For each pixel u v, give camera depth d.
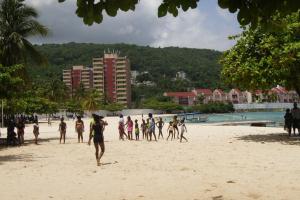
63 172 15.29
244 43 25.30
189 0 4.70
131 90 195.50
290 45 22.42
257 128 38.66
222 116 102.25
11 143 28.38
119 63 173.00
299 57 22.84
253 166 15.38
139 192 11.30
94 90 139.12
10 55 32.50
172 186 12.02
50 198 10.86
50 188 12.23
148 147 24.16
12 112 33.53
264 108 143.75
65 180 13.55
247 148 21.56
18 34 32.06
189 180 12.89
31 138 35.25
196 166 15.84
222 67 27.00
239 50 25.69
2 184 13.08
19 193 11.59
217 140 27.14
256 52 24.95
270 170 14.34
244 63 24.84
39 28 33.34
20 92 31.28
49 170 15.90
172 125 30.45
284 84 25.70
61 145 27.14
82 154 21.38
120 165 16.73
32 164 17.86
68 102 129.00
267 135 29.25
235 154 19.25
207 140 27.55
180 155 19.66
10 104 30.73
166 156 19.45
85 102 132.88
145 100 180.75
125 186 12.23
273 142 24.09
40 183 13.11
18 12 32.91
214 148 22.22
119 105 148.25
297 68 24.14
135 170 15.27
